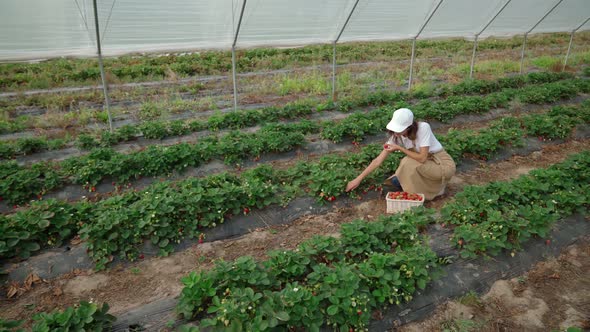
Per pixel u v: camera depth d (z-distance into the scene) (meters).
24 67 17.73
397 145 5.71
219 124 9.73
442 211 5.28
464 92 13.03
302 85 14.06
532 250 4.89
